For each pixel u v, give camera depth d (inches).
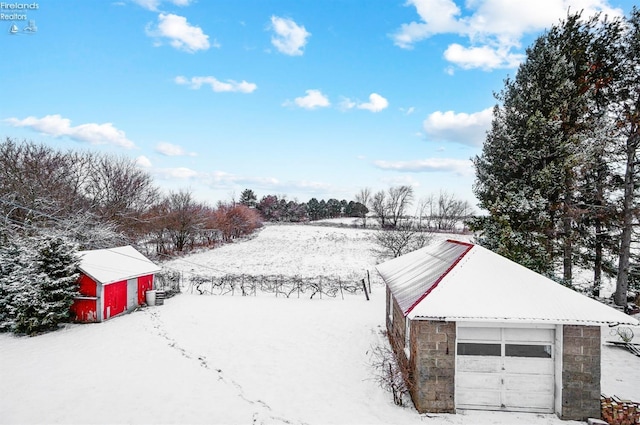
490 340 389.1
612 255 826.8
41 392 431.5
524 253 725.9
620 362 527.2
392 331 598.2
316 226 3393.2
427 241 1402.6
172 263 1590.8
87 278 754.8
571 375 367.9
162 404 404.5
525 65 789.9
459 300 380.5
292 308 893.8
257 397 424.2
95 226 1289.4
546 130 706.8
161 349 591.2
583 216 758.5
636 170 744.3
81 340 634.8
